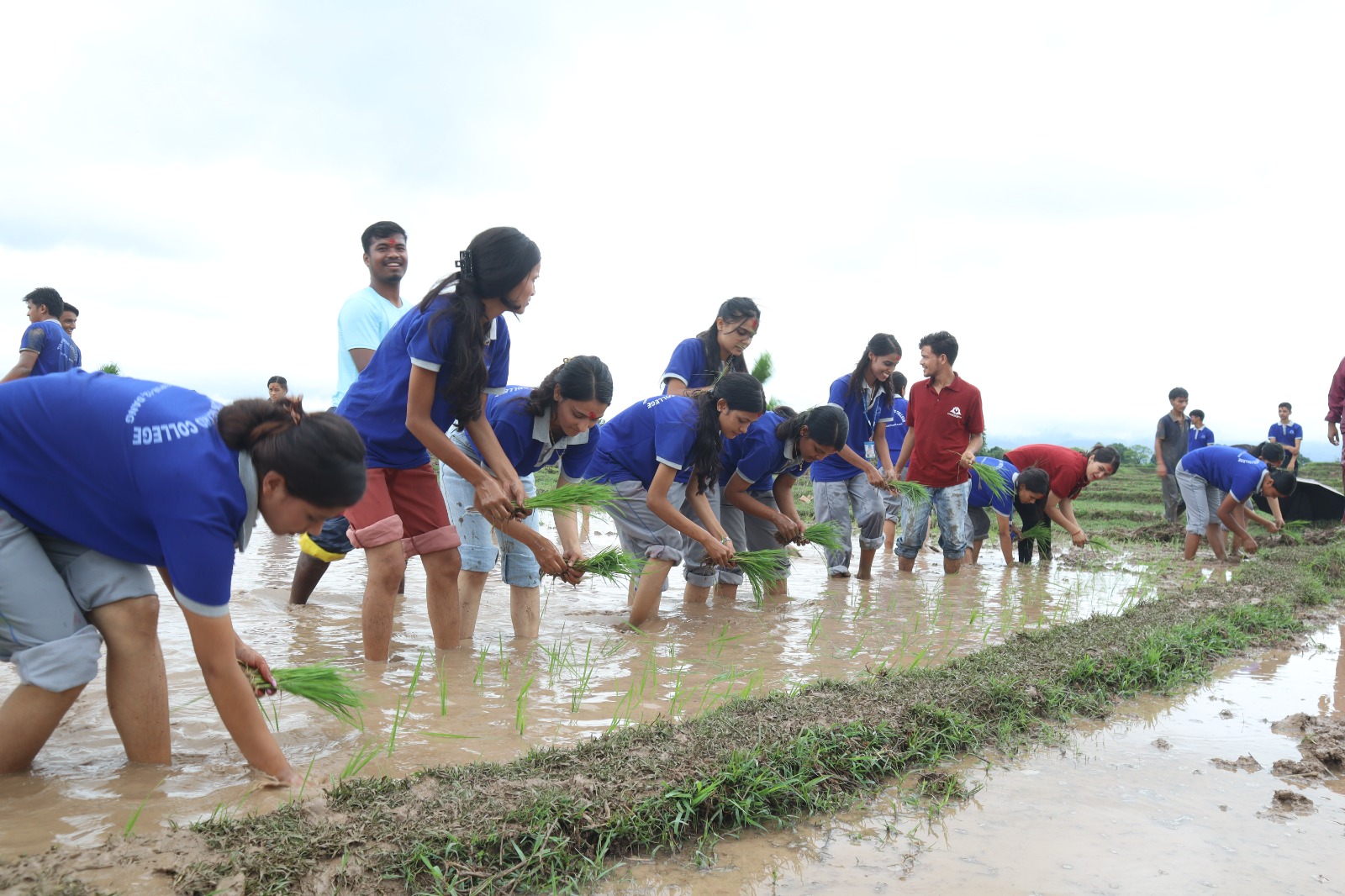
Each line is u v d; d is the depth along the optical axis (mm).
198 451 2488
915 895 2266
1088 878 2375
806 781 2920
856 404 7496
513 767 2781
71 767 2805
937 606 6227
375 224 5805
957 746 3379
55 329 7883
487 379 4074
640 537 5516
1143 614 5641
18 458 2572
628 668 4316
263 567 7230
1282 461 10312
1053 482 8953
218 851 2195
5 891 1961
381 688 3824
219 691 2615
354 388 4301
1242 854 2533
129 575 2756
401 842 2303
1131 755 3359
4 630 2639
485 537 4891
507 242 3861
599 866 2373
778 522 6250
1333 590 7391
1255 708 3994
